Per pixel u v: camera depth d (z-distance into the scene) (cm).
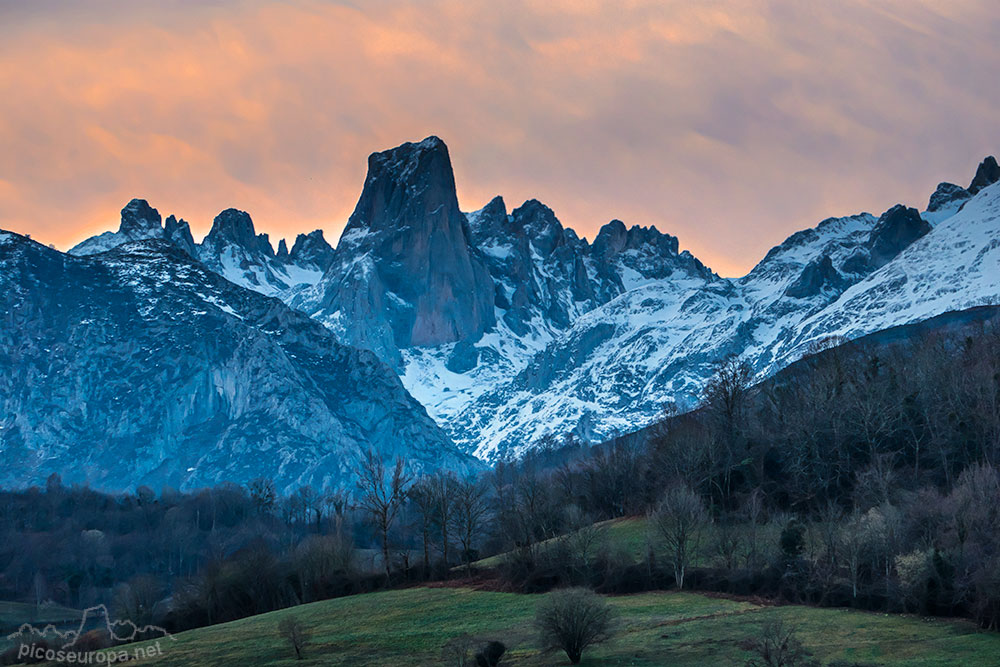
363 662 15688
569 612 14412
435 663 15212
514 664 14625
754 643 14200
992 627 14412
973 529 17038
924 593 15350
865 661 13462
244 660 16538
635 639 15062
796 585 16838
